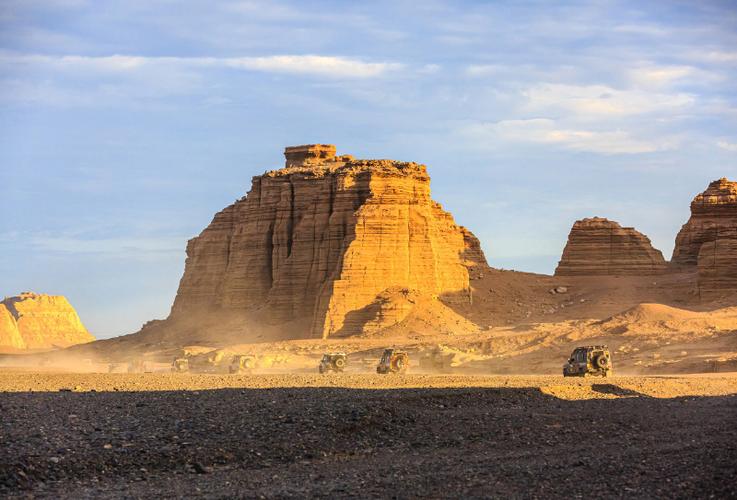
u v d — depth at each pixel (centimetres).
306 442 4862
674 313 14825
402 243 18038
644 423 5653
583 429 5391
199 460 4525
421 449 4862
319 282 18388
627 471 4291
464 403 6150
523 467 4394
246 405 5738
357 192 18550
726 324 13838
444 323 17075
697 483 4053
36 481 4188
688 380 8462
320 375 9462
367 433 5122
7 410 5497
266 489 4041
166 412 5475
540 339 13925
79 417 5291
